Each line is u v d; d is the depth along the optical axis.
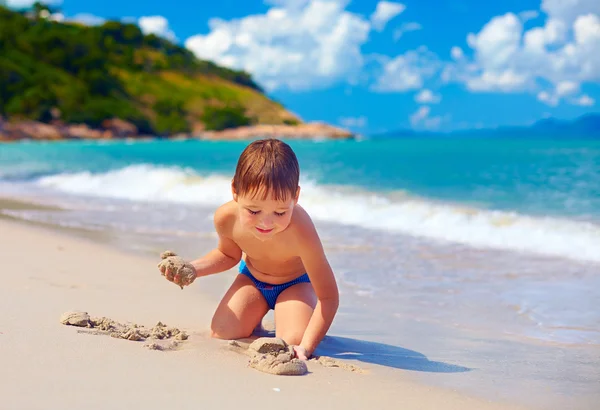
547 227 6.97
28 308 3.18
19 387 1.96
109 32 111.44
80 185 12.27
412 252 5.87
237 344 2.80
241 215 2.56
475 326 3.56
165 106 90.44
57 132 72.62
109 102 82.56
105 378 2.11
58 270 4.54
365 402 2.15
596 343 3.23
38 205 9.38
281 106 109.06
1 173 15.07
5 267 4.50
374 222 7.76
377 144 46.81
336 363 2.68
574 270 5.12
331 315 2.90
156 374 2.21
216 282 4.50
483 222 7.42
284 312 3.10
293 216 2.85
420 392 2.35
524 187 10.72
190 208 9.16
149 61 108.38
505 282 4.69
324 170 15.16
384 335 3.36
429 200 9.37
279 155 2.50
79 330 2.75
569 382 2.58
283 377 2.36
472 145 38.66
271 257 3.06
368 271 5.05
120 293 3.93
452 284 4.61
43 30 91.19
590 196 9.31
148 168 15.73
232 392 2.10
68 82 82.31
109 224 7.40
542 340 3.29
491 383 2.54
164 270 2.79
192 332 3.09
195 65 112.62
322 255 2.88
